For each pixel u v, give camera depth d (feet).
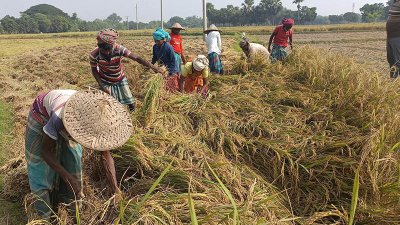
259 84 22.56
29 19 458.91
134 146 13.52
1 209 13.29
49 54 59.62
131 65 37.73
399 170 12.59
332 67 22.18
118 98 20.81
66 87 32.04
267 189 13.52
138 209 10.30
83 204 11.55
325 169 14.01
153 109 16.67
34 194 11.51
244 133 16.80
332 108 18.13
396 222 11.60
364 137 14.21
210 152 14.93
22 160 15.51
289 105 19.48
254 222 10.29
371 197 12.84
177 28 31.01
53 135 10.61
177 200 11.01
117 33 19.74
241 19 452.76
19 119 22.67
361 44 93.09
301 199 13.91
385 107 16.26
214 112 17.98
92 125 10.37
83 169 13.92
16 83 32.96
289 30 33.71
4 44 105.19
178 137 15.31
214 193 11.85
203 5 68.54
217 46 30.12
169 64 25.68
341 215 11.03
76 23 533.55
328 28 201.46
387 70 40.32
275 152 14.88
